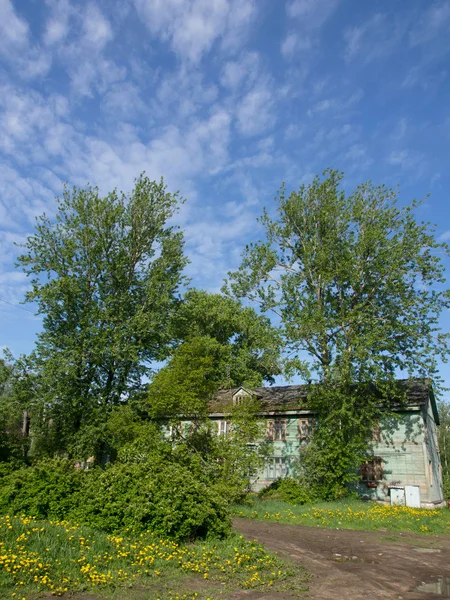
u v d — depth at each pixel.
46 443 29.91
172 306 33.62
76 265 30.53
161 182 34.22
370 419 27.14
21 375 29.27
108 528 11.07
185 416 24.86
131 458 18.61
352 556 12.04
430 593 8.70
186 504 11.48
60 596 7.17
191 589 8.08
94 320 30.03
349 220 28.94
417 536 15.89
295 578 9.27
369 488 28.06
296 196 30.91
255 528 15.93
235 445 23.86
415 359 26.59
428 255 27.27
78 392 29.80
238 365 43.28
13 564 7.83
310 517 19.08
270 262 30.06
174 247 33.81
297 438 30.86
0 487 13.23
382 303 28.33
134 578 8.30
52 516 11.79
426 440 28.41
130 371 31.72
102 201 31.67
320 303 28.66
